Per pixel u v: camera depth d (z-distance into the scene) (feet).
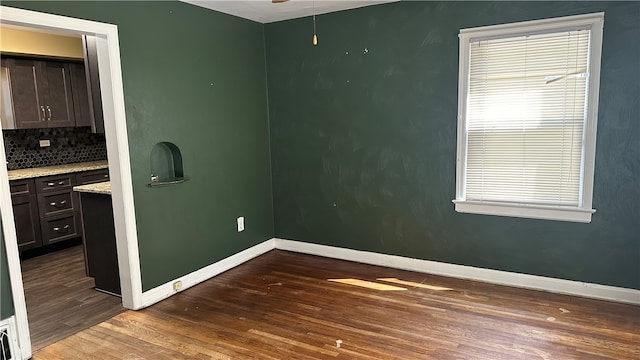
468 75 11.71
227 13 13.17
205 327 9.91
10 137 16.56
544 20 10.53
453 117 12.07
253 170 14.70
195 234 12.50
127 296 10.92
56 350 9.07
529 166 11.30
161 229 11.44
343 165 14.07
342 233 14.47
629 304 10.50
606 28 9.98
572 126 10.68
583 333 9.16
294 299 11.33
